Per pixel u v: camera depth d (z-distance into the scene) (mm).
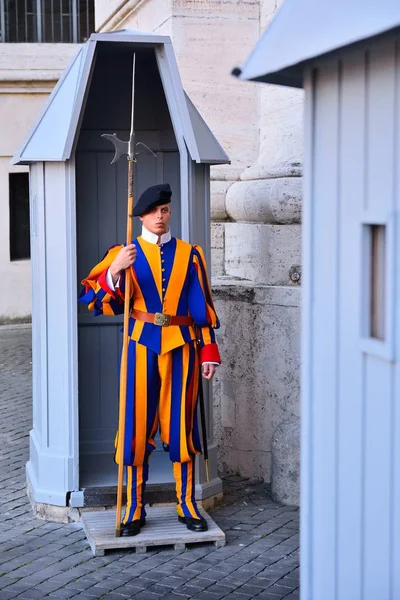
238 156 6102
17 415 7215
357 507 2271
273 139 5879
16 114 11469
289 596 3848
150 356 4309
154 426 4402
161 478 4875
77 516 4730
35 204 4816
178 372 4344
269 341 5309
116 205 5199
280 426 5133
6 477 5590
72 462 4723
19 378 8680
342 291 2307
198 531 4406
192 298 4367
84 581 4020
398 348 2025
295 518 4793
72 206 4648
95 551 4281
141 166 5195
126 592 3904
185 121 4555
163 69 4613
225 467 5645
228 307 5539
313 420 2492
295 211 5309
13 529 4660
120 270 4254
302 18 2139
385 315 2107
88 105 5121
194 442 4426
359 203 2211
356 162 2221
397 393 2045
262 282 5535
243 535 4551
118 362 5258
